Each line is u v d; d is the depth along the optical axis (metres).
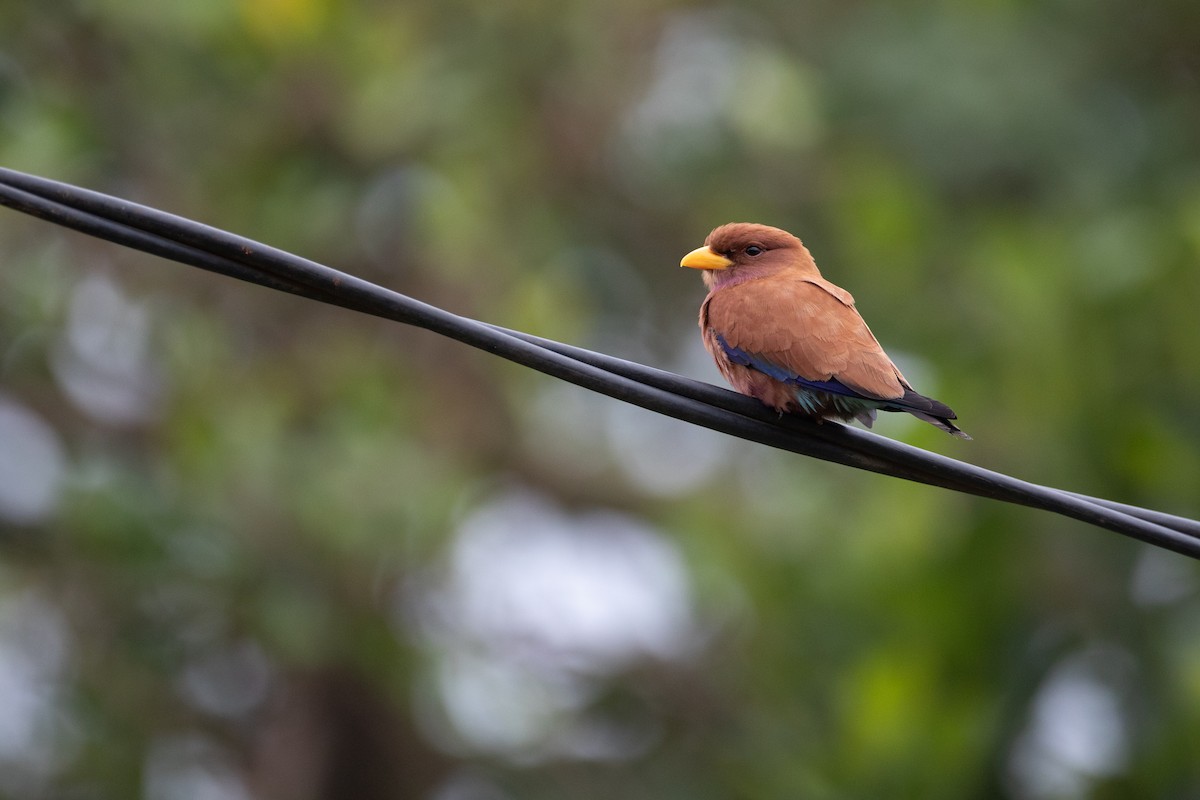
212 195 14.45
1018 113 14.65
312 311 15.17
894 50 14.91
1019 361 12.23
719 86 14.97
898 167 14.72
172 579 13.39
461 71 14.48
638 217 16.20
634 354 16.72
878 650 12.35
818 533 14.07
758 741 15.21
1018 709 11.96
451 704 15.52
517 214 15.05
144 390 15.06
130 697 14.47
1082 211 14.27
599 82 15.27
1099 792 11.77
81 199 6.56
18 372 14.18
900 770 11.93
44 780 14.20
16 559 13.95
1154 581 12.16
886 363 8.11
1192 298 11.95
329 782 17.75
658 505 17.33
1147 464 11.91
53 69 14.20
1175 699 11.63
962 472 7.26
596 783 17.08
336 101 14.44
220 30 13.71
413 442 14.81
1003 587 12.18
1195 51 15.16
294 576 14.05
